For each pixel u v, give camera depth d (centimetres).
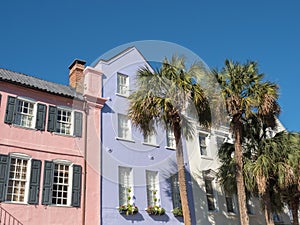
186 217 969
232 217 1555
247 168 1221
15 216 1039
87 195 1194
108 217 1195
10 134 1134
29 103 1238
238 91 1217
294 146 1197
